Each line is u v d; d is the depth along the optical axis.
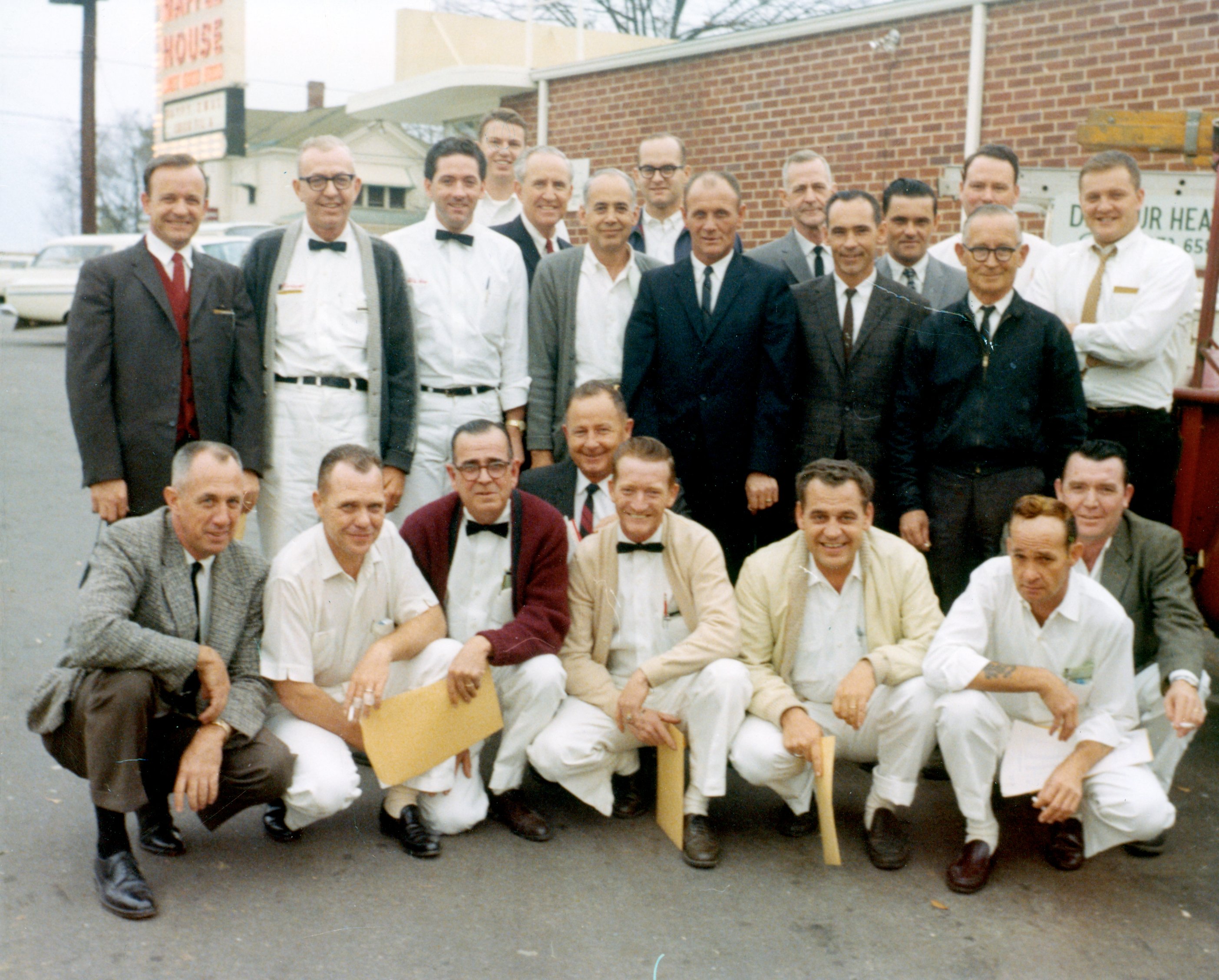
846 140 8.48
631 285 4.40
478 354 4.32
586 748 3.33
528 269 5.02
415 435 4.15
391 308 4.09
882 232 4.39
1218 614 4.02
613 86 10.09
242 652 3.15
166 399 3.74
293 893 2.96
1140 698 3.42
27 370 12.77
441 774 3.25
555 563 3.47
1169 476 4.13
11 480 7.77
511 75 10.86
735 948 2.76
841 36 8.41
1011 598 3.25
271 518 4.07
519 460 3.93
